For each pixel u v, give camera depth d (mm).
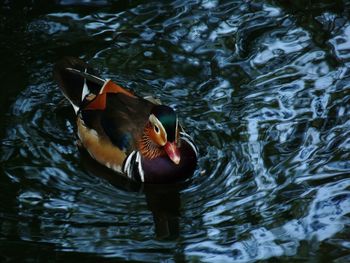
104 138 13367
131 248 11250
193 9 16297
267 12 16156
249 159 12828
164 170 12875
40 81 14750
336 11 16062
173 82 14609
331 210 11688
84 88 14180
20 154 13203
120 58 15195
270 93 14180
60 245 11305
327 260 10773
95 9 16344
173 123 12820
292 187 12180
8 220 11773
